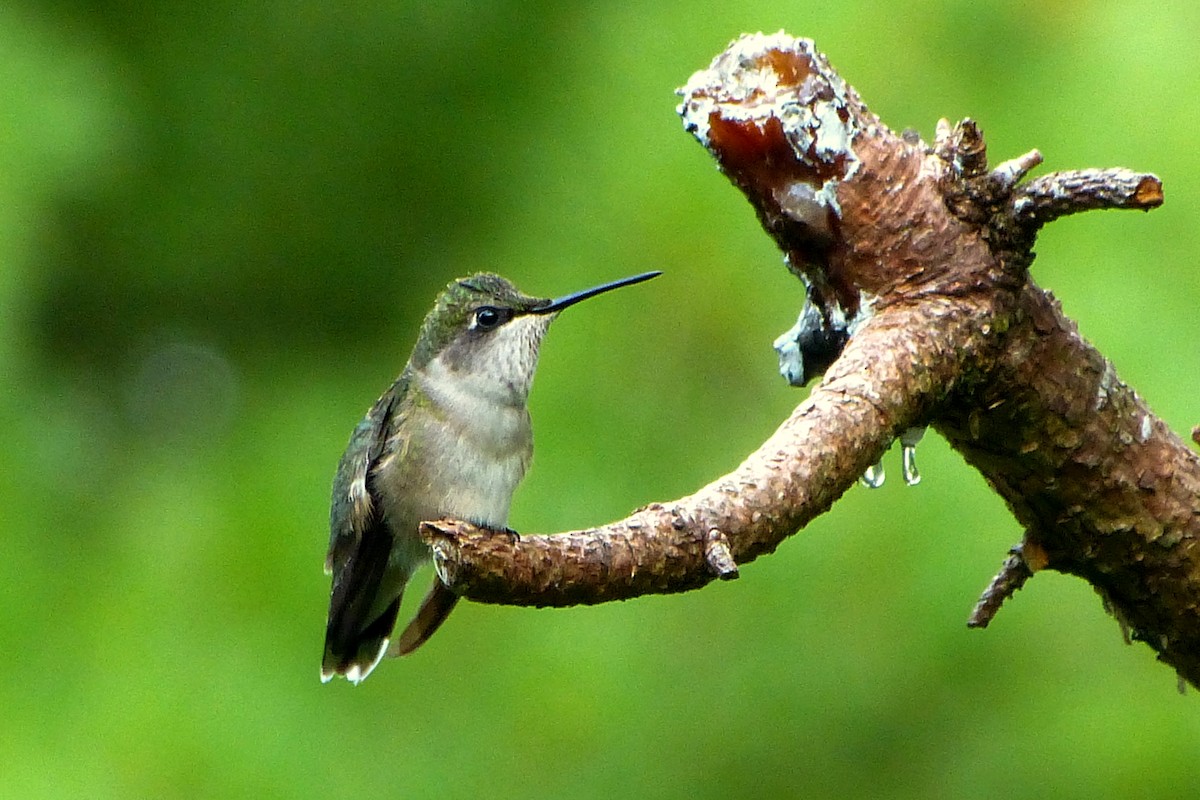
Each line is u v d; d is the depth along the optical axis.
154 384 17.11
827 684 9.41
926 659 9.21
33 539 10.73
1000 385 4.74
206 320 17.23
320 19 16.09
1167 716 9.02
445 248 15.92
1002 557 8.94
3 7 11.84
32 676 10.18
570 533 3.85
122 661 10.13
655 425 9.88
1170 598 5.00
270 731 9.86
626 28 10.88
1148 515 4.90
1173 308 8.70
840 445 4.18
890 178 4.77
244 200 16.69
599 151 10.53
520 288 10.40
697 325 9.94
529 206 10.78
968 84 9.63
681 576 3.88
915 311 4.68
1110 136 9.20
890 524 9.20
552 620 10.04
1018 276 4.71
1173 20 9.32
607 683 9.74
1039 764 9.16
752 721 9.54
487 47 15.38
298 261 16.88
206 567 10.60
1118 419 4.86
